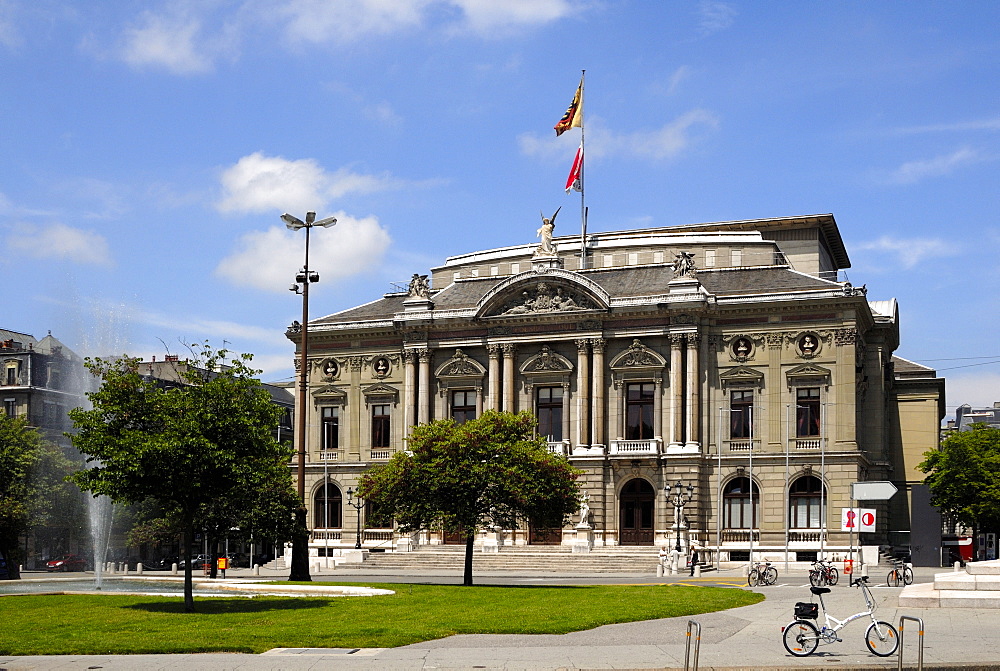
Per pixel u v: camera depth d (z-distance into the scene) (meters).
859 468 105.69
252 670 33.53
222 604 51.62
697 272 117.81
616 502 109.88
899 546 123.00
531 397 115.00
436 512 74.12
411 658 35.75
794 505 106.56
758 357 108.75
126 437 48.19
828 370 106.31
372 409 121.69
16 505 92.19
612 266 136.75
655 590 62.56
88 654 38.16
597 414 111.44
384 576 88.69
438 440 77.25
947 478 113.62
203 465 48.62
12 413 131.88
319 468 122.12
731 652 36.47
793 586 69.44
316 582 70.50
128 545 113.69
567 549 106.94
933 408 128.50
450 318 117.19
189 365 51.34
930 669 32.41
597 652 36.94
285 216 76.88
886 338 122.56
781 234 139.50
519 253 142.75
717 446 108.44
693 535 106.06
